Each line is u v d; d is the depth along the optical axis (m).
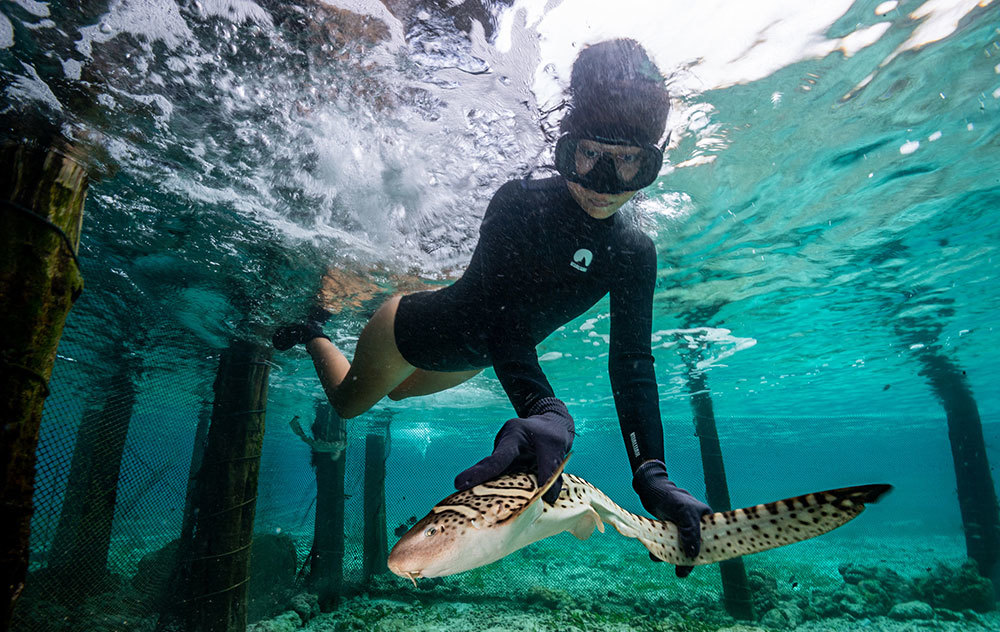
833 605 4.48
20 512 0.86
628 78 0.74
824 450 19.30
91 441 2.93
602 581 5.44
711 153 1.94
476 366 1.02
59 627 2.46
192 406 4.36
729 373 6.03
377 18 1.20
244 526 2.41
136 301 2.89
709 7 1.27
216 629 2.22
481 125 1.50
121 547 2.92
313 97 1.43
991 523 5.36
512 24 1.21
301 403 6.20
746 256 2.93
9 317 0.89
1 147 0.98
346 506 4.83
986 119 1.98
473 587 4.81
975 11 1.48
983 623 4.11
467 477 0.46
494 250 0.89
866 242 2.95
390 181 1.80
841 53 1.54
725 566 4.18
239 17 1.19
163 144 1.63
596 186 0.79
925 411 10.97
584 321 3.60
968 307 4.30
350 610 3.85
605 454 14.52
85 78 1.36
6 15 1.17
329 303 2.86
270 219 2.08
